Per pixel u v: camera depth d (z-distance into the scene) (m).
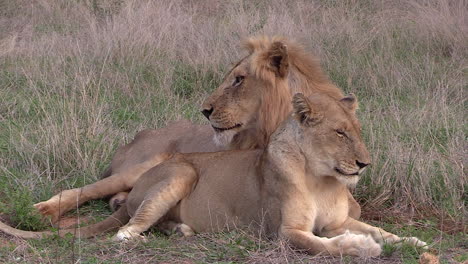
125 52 18.09
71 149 12.42
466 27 19.77
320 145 8.67
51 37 20.19
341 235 8.45
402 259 8.38
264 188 9.05
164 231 9.80
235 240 8.90
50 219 10.12
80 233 9.55
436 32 19.61
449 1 21.45
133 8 21.28
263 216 9.05
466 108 15.24
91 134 12.90
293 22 20.25
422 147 12.07
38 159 12.34
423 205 10.82
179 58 18.31
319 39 19.14
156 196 9.58
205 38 19.06
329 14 21.41
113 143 13.14
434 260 8.25
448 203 10.66
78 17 22.53
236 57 17.48
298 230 8.70
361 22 21.09
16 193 10.28
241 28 19.48
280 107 10.26
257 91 10.33
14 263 8.28
